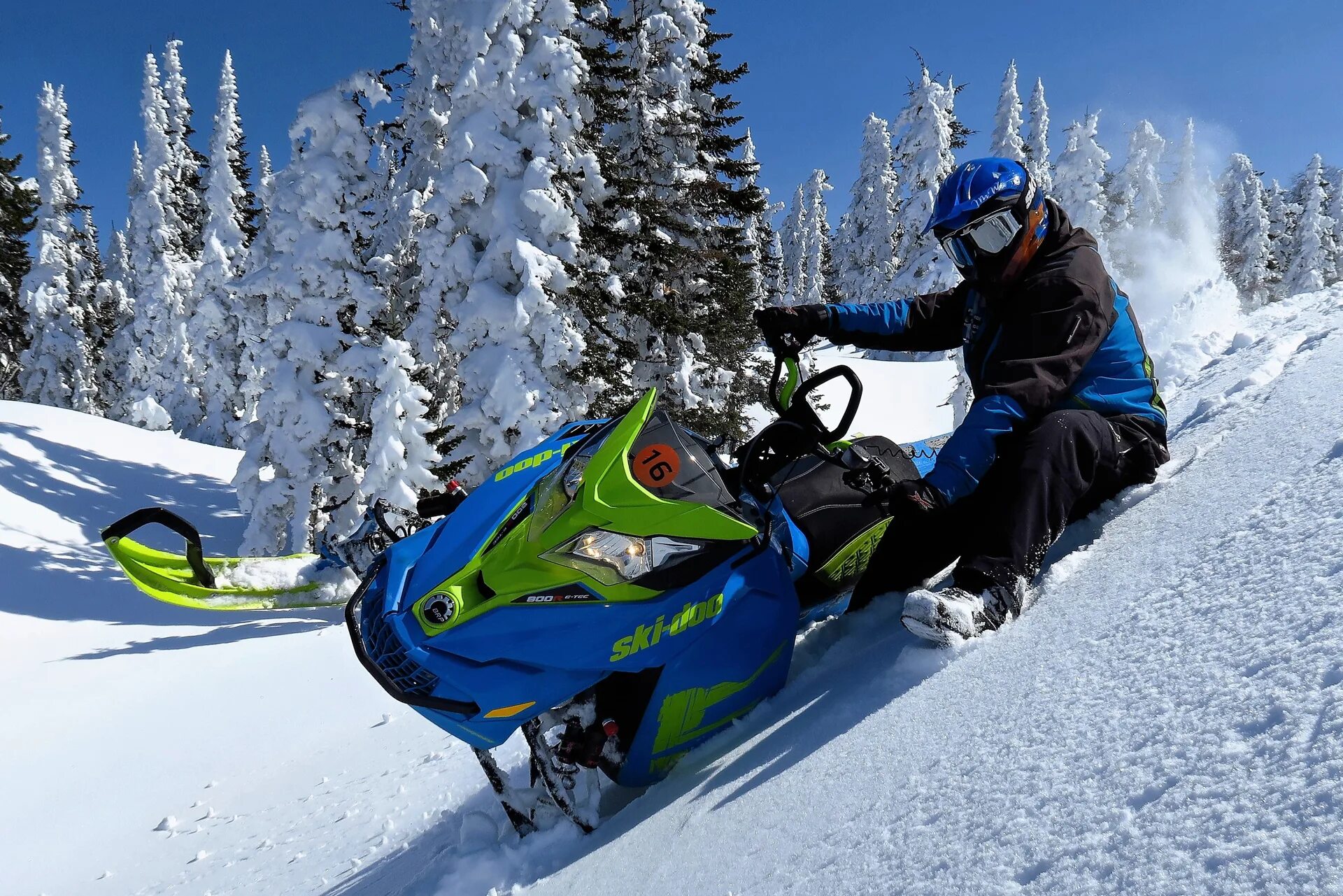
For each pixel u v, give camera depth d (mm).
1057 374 2430
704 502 2564
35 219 33781
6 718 10586
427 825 3727
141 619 15938
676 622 2467
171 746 9117
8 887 6332
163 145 35906
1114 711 1382
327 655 11469
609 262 19906
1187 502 2299
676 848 1919
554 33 16297
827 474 3225
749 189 20688
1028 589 2262
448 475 15961
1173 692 1338
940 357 43750
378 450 15000
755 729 2494
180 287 35531
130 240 42094
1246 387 3258
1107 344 2629
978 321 2838
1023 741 1444
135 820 7285
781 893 1430
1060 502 2246
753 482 2807
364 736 7398
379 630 2377
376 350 17812
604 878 2029
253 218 41719
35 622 15391
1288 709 1118
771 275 58312
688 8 20891
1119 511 2537
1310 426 2277
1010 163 2621
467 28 15836
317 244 17609
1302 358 3174
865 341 3328
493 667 2295
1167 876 956
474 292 15711
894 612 2781
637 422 2588
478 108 16203
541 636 2316
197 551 2811
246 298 19234
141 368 36438
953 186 2605
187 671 11977
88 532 20203
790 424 2816
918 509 2312
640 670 2438
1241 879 890
